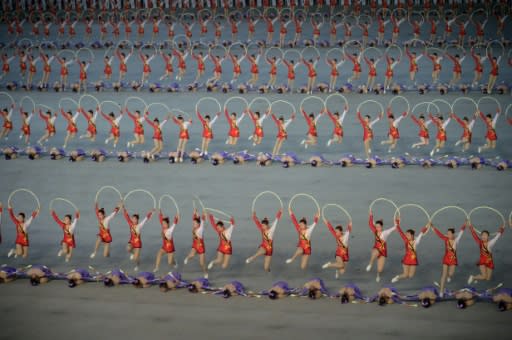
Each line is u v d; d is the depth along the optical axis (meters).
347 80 188.00
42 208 121.19
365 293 91.06
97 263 102.44
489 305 86.62
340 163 134.12
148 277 94.75
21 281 97.88
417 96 172.12
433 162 132.38
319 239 106.19
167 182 129.75
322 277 95.94
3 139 157.50
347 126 155.50
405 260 91.81
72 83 191.75
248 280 95.75
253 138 149.88
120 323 86.19
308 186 125.25
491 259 89.62
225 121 161.88
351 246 103.62
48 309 90.31
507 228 106.06
